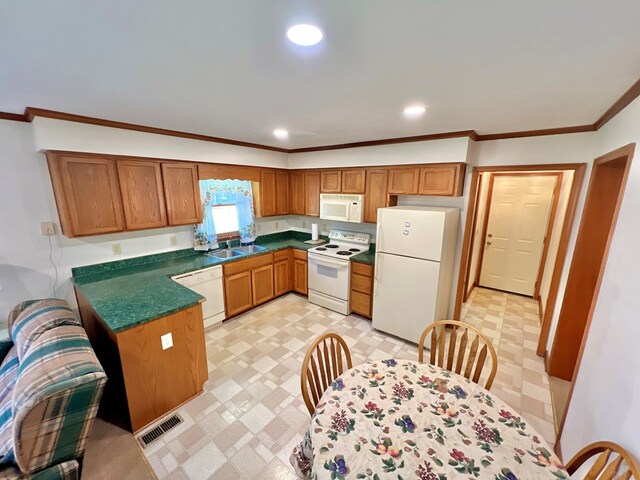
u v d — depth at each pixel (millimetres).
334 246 4293
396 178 3385
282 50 1185
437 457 1169
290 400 2346
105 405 2289
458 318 3535
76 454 1515
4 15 905
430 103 1908
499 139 2924
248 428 2080
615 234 1518
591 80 1459
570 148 2602
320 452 1192
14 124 2242
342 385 1596
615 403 1231
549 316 2926
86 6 870
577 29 996
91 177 2461
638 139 1414
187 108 2061
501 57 1232
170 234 3400
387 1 850
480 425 1330
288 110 2104
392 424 1334
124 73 1421
